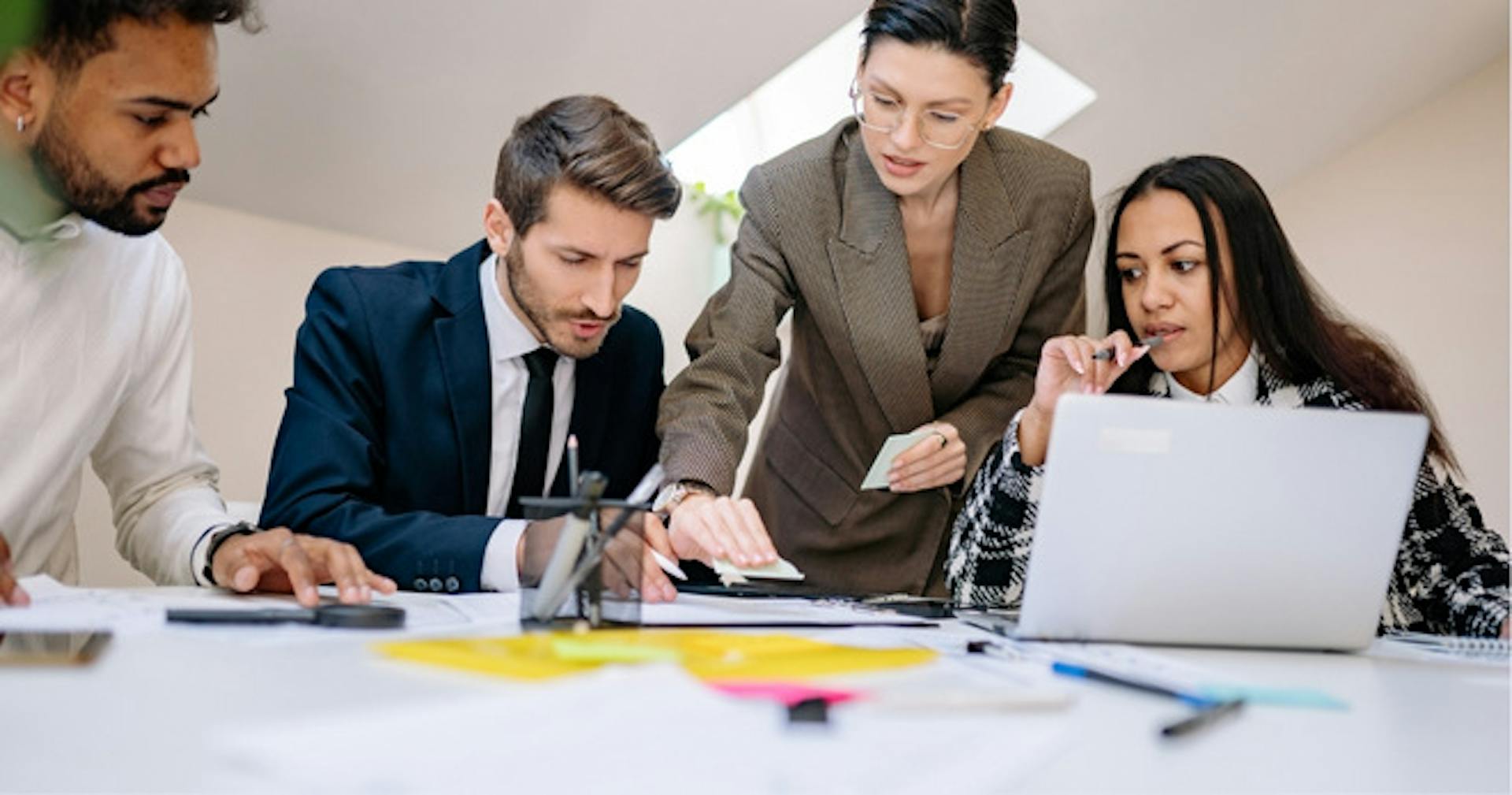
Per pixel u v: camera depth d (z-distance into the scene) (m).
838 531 2.23
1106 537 1.24
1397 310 4.47
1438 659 1.31
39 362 1.68
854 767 0.65
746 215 2.16
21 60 1.46
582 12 2.80
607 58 2.94
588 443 1.95
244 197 2.94
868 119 1.95
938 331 2.15
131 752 0.65
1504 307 4.33
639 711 0.68
